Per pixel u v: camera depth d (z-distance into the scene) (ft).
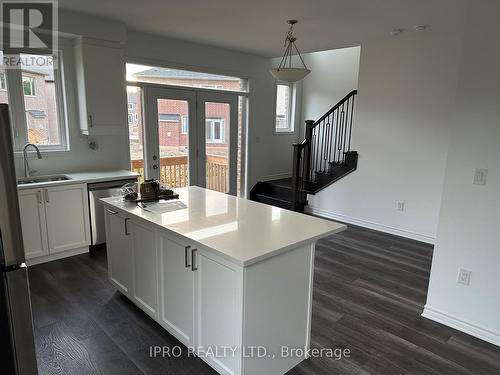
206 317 6.76
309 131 18.97
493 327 8.27
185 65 16.69
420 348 8.02
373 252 13.82
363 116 16.47
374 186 16.53
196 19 12.64
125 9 11.59
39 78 12.83
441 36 13.79
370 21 12.42
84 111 13.14
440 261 8.93
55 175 13.07
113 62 13.37
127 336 8.23
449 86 13.82
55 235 12.16
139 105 15.84
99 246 13.46
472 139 8.14
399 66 15.03
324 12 11.48
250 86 19.99
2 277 3.50
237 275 5.89
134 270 8.82
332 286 10.91
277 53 19.04
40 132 13.14
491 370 7.37
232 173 20.22
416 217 15.34
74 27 12.13
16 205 3.54
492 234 8.08
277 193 20.83
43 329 8.42
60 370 7.09
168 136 16.93
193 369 7.20
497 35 7.56
